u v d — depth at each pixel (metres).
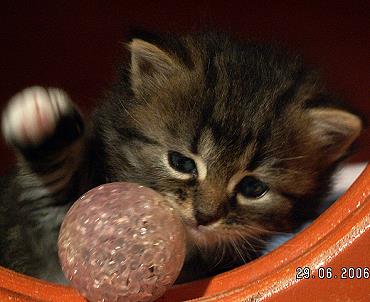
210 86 0.26
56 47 0.35
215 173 0.25
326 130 0.27
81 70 0.35
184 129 0.26
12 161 0.30
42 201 0.26
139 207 0.21
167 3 0.34
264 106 0.26
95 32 0.35
